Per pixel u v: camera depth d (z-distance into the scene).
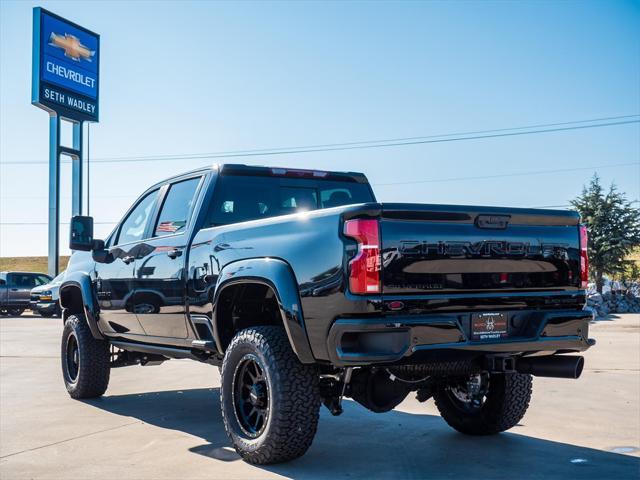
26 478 4.18
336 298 3.83
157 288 5.54
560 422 5.70
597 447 4.86
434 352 3.90
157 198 6.09
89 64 36.75
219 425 5.70
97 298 6.56
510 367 4.40
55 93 34.72
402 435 5.30
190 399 7.02
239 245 4.62
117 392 7.47
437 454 4.69
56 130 34.81
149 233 6.00
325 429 5.52
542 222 4.37
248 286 4.63
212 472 4.25
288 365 4.18
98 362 6.80
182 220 5.56
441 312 3.94
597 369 9.01
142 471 4.30
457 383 4.98
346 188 6.16
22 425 5.70
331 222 3.95
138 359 7.08
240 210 5.46
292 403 4.14
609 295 25.75
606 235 29.39
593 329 16.39
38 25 34.19
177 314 5.30
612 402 6.59
